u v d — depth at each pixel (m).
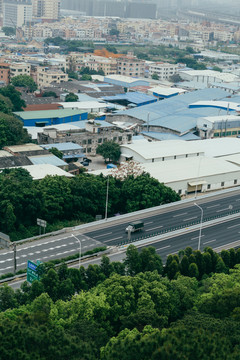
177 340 98.94
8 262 158.12
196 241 183.00
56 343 101.75
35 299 119.81
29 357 95.12
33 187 186.38
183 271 151.12
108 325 120.75
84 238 177.75
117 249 171.62
